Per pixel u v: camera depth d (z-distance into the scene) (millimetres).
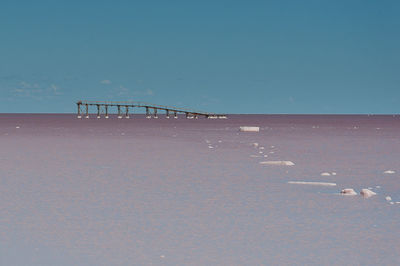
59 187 28000
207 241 17516
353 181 30906
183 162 40531
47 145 58469
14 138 72688
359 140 71625
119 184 29172
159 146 57594
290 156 46219
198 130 106125
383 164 40000
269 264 15242
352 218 20797
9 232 18484
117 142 64438
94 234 18281
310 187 28312
